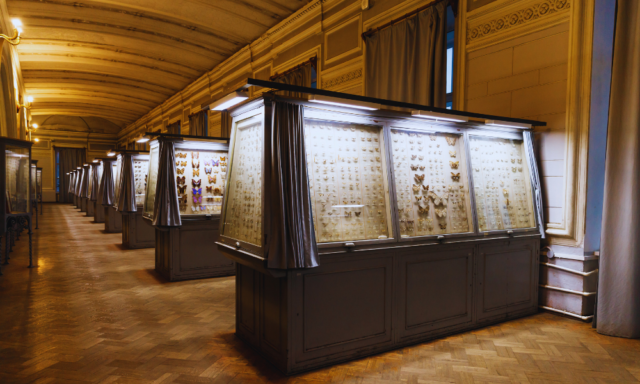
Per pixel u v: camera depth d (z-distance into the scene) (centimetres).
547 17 412
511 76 449
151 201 609
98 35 1005
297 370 271
